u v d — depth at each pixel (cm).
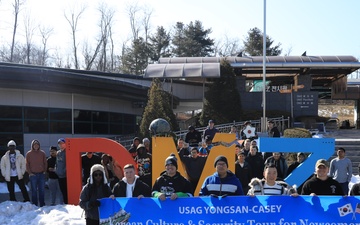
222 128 2109
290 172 1018
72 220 855
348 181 1000
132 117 2422
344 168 998
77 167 1050
